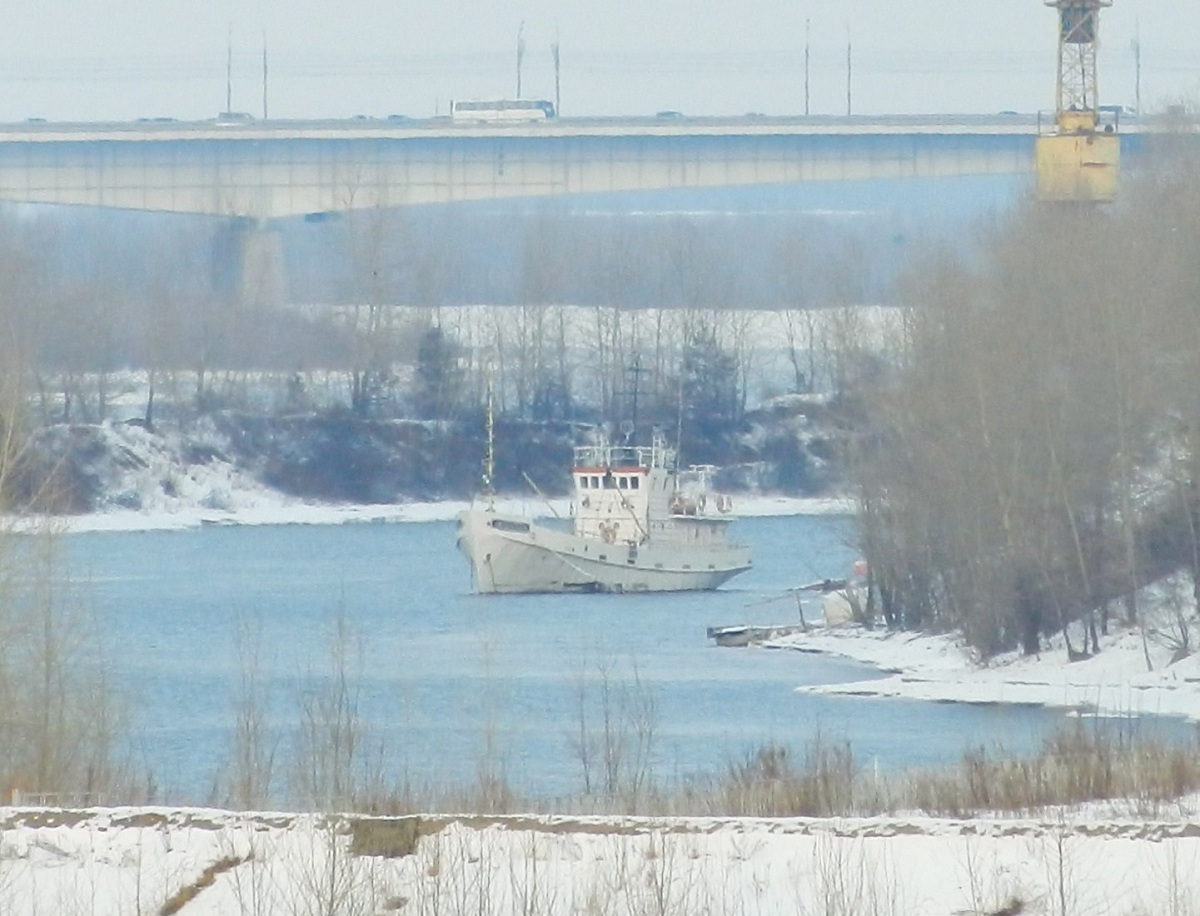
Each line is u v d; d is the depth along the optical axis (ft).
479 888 320.91
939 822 356.18
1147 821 370.12
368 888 325.42
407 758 582.35
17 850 342.44
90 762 550.77
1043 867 339.16
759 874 337.93
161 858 339.98
